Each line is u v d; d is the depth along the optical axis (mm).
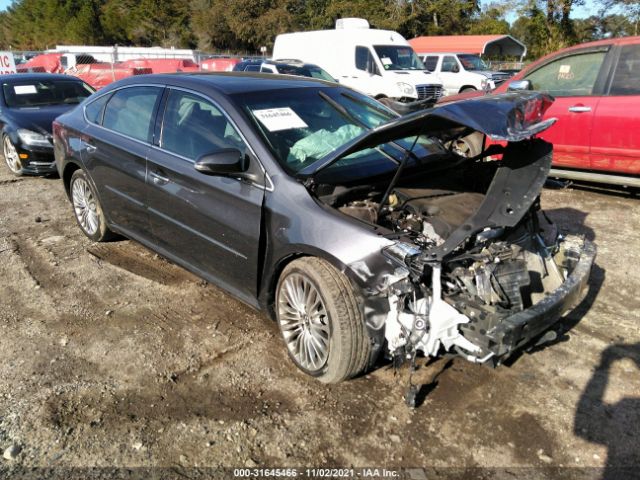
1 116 7770
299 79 4215
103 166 4523
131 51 25078
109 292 4211
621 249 4934
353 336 2787
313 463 2527
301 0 53875
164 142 3916
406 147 3701
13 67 14875
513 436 2674
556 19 27766
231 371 3201
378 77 14039
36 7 72688
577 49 6516
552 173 6789
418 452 2584
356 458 2553
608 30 28094
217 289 4254
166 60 21953
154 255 4922
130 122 4320
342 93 4086
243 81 3902
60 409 2877
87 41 62594
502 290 2855
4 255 4934
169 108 3961
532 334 2658
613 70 6105
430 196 3246
